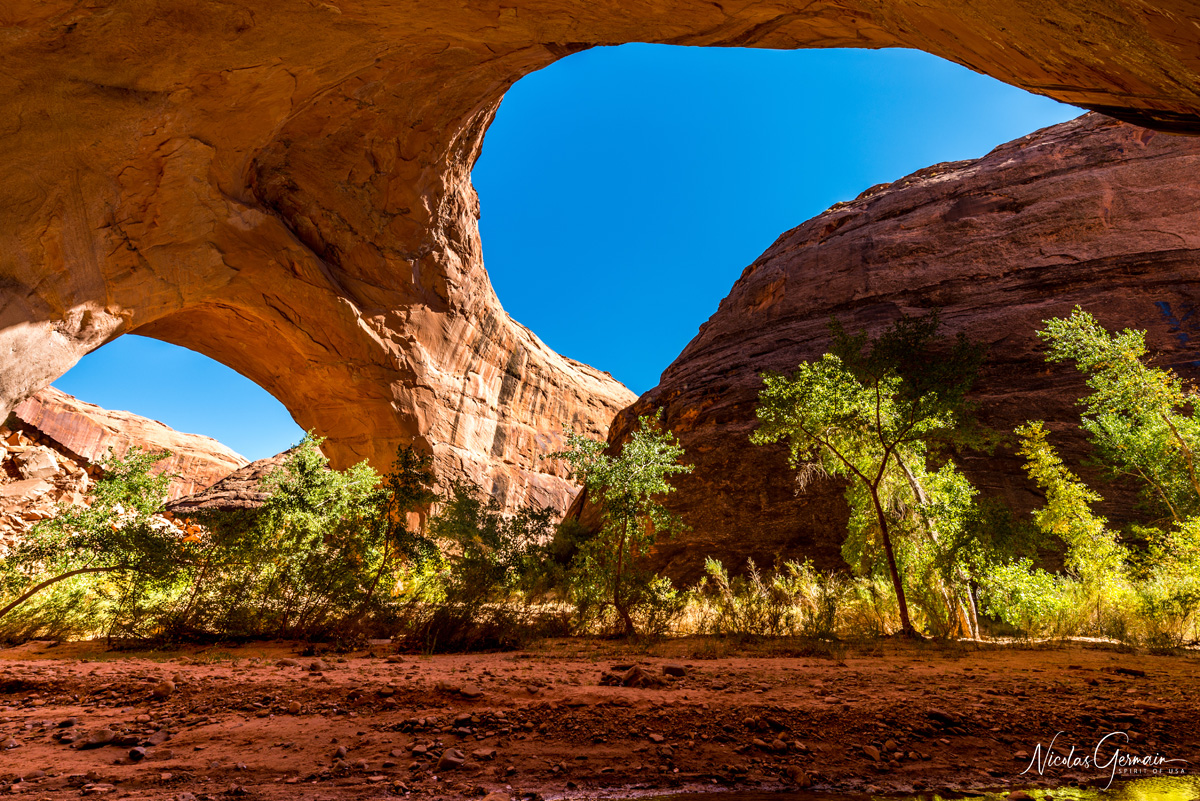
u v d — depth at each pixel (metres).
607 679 4.95
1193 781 2.78
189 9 10.81
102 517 10.30
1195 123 5.53
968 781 2.76
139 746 3.26
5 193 11.95
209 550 9.93
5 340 12.47
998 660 6.96
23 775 2.76
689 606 12.73
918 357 11.91
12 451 25.95
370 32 12.05
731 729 3.46
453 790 2.59
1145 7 3.88
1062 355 13.62
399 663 6.53
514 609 10.87
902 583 11.91
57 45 10.58
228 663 6.53
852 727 3.53
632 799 2.51
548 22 11.23
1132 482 16.38
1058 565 15.27
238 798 2.47
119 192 14.15
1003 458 18.27
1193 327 18.88
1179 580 9.83
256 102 14.47
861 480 12.92
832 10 8.36
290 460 12.75
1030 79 6.48
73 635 9.86
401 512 11.27
